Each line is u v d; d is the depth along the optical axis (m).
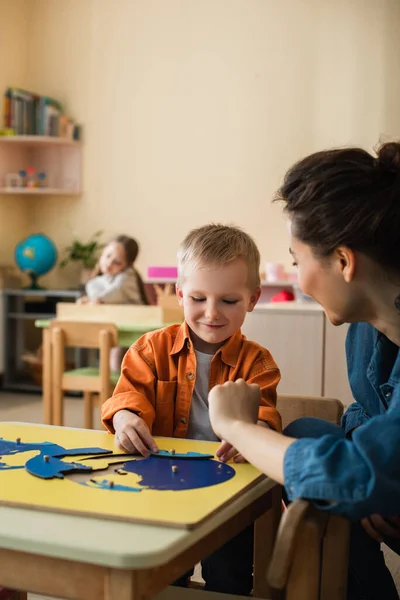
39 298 6.09
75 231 6.17
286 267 5.73
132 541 0.77
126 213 6.07
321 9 5.64
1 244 5.99
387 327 0.96
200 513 0.84
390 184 0.91
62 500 0.88
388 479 0.80
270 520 1.16
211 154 5.89
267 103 5.77
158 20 5.96
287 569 0.75
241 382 1.02
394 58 5.50
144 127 6.02
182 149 5.95
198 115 5.91
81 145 6.14
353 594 1.30
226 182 5.86
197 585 1.51
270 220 5.78
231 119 5.84
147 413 1.30
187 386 1.38
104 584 0.76
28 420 4.53
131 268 4.96
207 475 1.01
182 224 5.96
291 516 0.77
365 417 1.27
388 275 0.93
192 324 1.37
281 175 5.76
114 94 6.07
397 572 2.16
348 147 1.01
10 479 0.97
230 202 5.86
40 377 5.64
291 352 3.67
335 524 0.91
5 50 5.94
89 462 1.07
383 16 5.52
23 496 0.90
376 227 0.90
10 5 5.99
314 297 0.99
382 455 0.80
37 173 6.20
